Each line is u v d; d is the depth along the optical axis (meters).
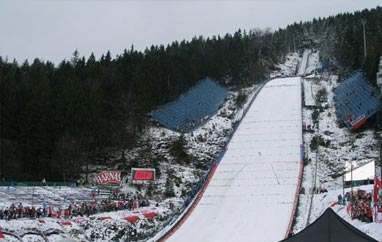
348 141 73.62
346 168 57.28
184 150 76.69
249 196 57.81
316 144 73.19
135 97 82.44
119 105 79.94
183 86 105.75
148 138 80.88
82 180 66.38
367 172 54.50
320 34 199.25
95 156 73.44
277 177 63.09
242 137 80.44
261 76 128.25
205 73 118.38
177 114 92.81
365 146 70.56
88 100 73.19
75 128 68.94
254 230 47.78
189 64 111.38
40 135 66.69
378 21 144.88
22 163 65.00
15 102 67.25
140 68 94.00
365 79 94.62
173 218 53.69
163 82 99.56
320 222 23.48
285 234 45.94
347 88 97.62
